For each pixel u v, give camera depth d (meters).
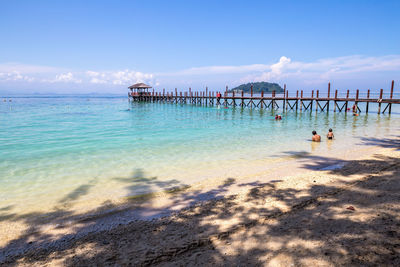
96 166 9.41
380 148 11.79
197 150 12.08
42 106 53.75
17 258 3.81
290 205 5.28
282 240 3.87
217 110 41.53
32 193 6.74
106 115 32.47
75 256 3.79
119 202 6.06
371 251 3.37
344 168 8.19
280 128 20.16
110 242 4.17
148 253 3.76
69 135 16.83
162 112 37.47
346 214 4.61
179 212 5.34
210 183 7.33
